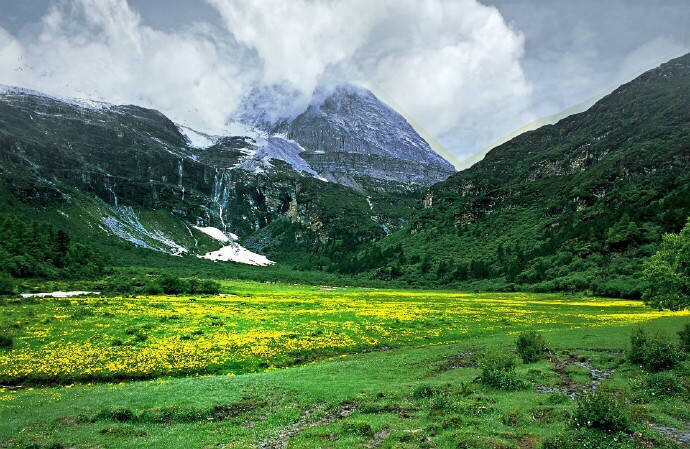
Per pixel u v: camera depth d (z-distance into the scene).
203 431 21.84
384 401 25.31
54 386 33.72
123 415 24.09
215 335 48.34
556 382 28.69
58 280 110.38
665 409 21.36
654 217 145.88
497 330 57.22
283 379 31.94
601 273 125.75
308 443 18.86
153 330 50.12
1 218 140.75
